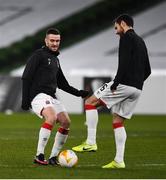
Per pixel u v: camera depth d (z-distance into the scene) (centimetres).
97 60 12481
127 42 3088
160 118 8612
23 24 13350
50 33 3362
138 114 9419
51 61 3347
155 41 12838
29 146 4522
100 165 3366
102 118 8575
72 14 13375
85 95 3534
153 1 13600
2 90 9575
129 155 3969
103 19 13312
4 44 12925
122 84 3164
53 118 3225
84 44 12900
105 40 12975
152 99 9381
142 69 3203
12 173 2872
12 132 6138
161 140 5250
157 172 2986
